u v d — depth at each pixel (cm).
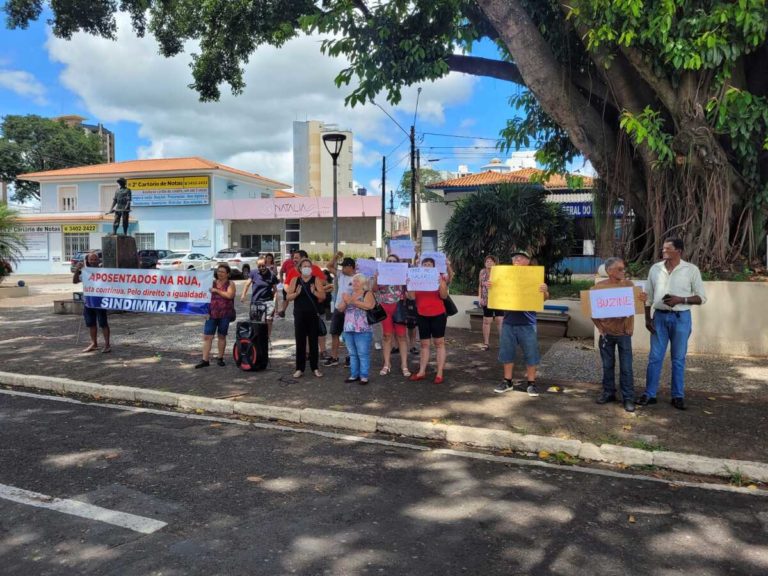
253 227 4031
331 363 901
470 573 333
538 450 548
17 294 2169
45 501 428
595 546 366
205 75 1402
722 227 953
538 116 1338
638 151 1023
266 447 563
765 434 562
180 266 3172
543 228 1438
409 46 1037
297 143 6744
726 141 984
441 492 452
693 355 934
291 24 1305
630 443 539
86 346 1089
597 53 914
